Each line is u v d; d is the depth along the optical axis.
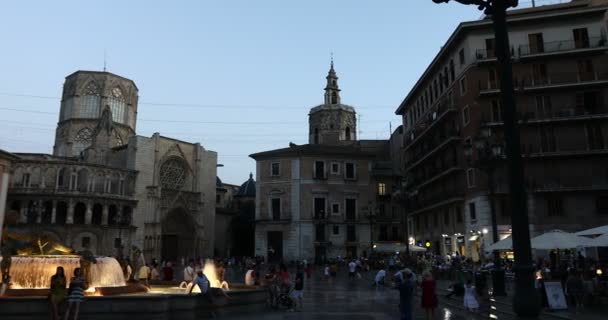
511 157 8.81
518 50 48.06
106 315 15.34
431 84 62.25
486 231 44.56
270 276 22.09
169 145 77.69
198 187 81.50
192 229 78.56
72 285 14.31
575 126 46.22
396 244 66.56
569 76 46.94
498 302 21.66
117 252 65.62
